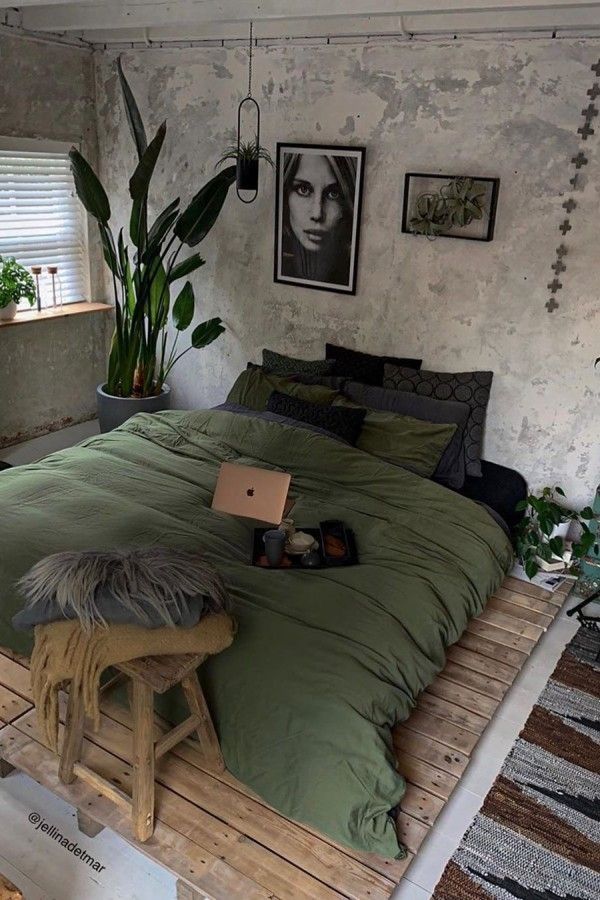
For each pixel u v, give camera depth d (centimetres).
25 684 270
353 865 207
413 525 317
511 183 362
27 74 439
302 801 212
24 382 485
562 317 367
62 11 409
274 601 256
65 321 502
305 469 351
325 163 411
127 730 247
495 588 322
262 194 441
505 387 392
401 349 420
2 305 442
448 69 364
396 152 390
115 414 470
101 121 488
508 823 230
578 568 366
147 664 195
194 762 236
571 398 375
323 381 409
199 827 215
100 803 221
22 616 203
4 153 446
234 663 229
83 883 210
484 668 295
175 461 358
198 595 202
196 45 434
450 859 217
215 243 469
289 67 409
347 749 212
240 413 393
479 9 299
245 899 196
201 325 464
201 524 301
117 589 192
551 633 327
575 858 221
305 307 446
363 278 420
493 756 255
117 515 299
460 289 391
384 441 367
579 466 383
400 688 242
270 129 427
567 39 333
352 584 272
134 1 366
